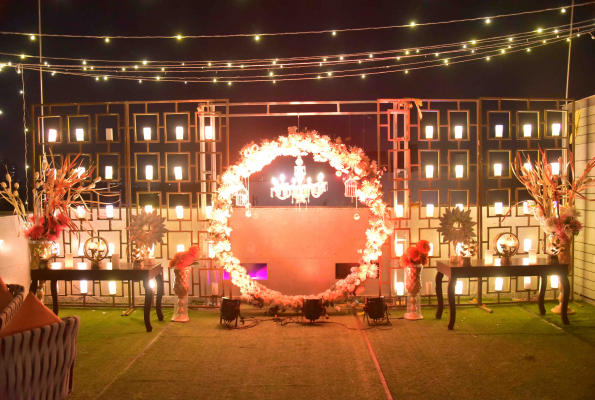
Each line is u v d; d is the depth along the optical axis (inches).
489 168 253.6
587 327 202.4
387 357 170.1
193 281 257.1
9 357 110.5
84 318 225.5
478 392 140.2
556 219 211.9
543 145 269.9
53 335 122.5
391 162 276.1
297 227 251.1
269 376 154.6
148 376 155.3
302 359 169.6
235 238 252.1
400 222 249.6
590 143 244.4
